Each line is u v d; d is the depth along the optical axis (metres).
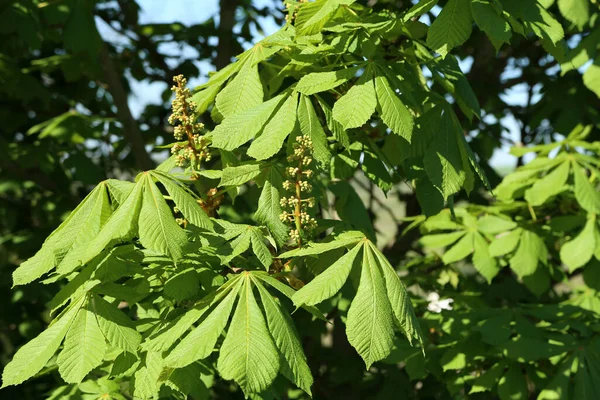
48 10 3.77
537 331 2.94
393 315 1.87
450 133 2.18
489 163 4.92
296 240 1.92
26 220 5.30
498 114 5.38
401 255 4.61
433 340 3.58
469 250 3.53
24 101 4.57
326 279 1.71
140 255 1.86
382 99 1.92
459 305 3.85
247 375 1.54
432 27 1.95
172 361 1.57
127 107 4.30
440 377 3.34
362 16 2.28
